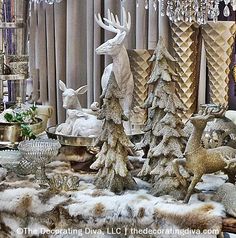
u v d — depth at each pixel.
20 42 2.86
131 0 2.78
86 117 2.21
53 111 2.98
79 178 1.97
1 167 2.07
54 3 2.94
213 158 1.70
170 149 1.76
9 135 2.32
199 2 2.46
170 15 2.54
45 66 3.05
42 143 2.01
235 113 2.39
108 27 2.34
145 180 1.92
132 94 2.32
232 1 2.44
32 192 1.80
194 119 1.66
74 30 2.92
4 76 2.70
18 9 2.76
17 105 2.68
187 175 1.74
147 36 2.79
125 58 2.27
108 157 1.83
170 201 1.70
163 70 1.80
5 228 1.82
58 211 1.74
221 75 2.53
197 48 2.62
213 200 1.71
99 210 1.70
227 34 2.47
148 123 1.88
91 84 2.92
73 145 2.13
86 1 2.90
